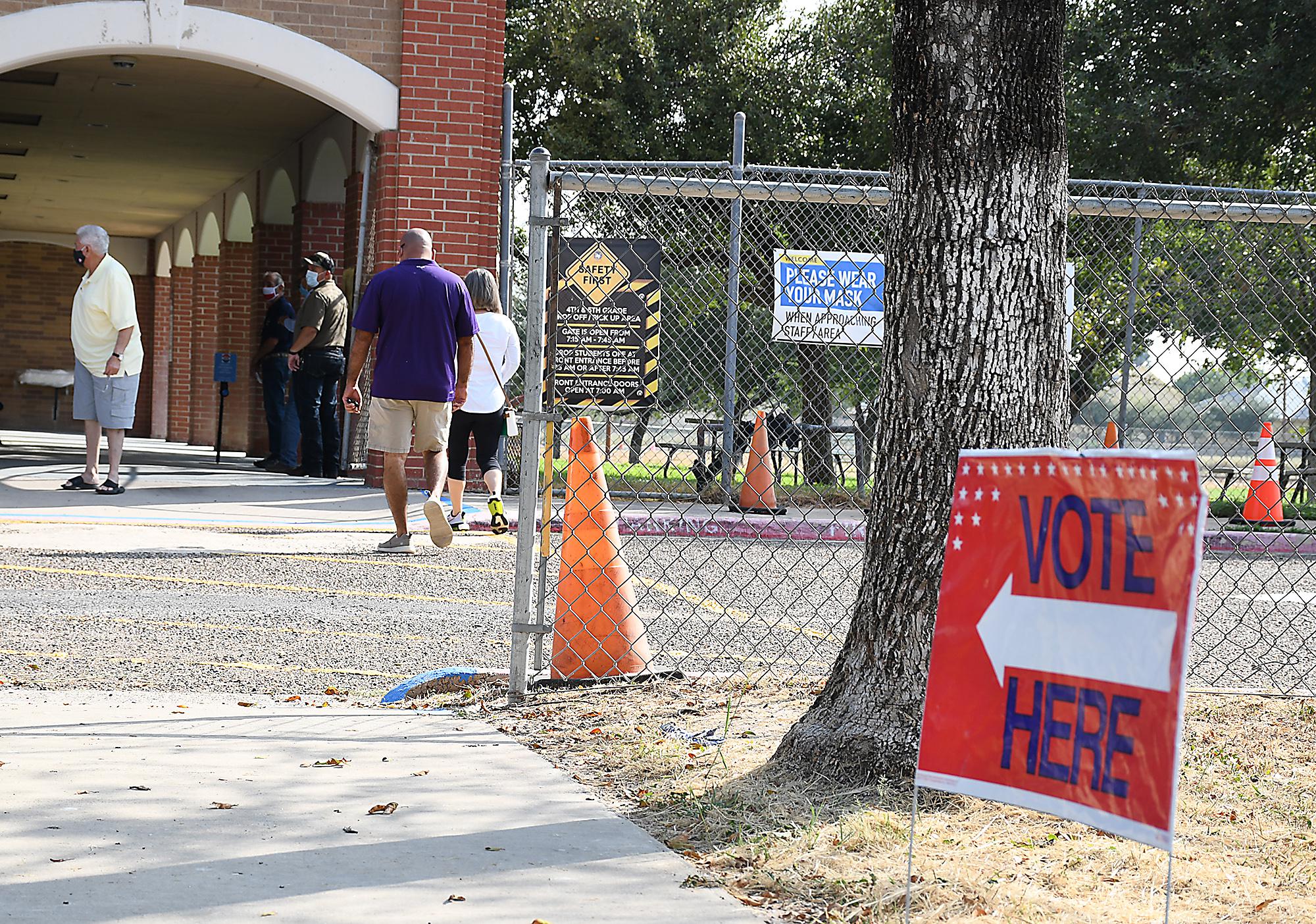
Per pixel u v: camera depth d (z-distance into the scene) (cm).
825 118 1945
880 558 446
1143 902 342
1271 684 645
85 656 618
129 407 1277
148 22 1335
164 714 517
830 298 1160
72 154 2216
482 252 1415
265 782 430
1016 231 431
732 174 1022
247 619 728
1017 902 338
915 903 337
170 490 1323
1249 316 1138
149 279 3152
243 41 1359
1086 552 285
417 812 404
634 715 532
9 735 475
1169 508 271
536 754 477
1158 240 1038
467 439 1112
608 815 406
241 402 2283
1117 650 277
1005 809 415
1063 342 444
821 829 393
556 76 1975
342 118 1692
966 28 429
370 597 812
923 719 316
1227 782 457
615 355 957
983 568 305
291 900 330
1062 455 291
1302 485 1520
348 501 1297
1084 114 1670
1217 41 1672
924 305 435
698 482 1193
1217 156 1709
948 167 431
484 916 322
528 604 556
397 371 935
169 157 2180
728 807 412
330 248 1905
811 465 1500
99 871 346
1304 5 1603
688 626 758
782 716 533
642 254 963
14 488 1278
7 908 318
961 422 431
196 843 370
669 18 1941
